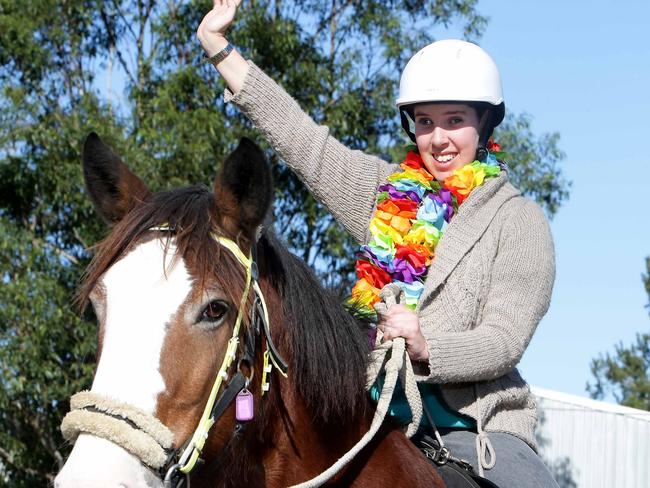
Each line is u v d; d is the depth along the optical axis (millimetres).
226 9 3604
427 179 3633
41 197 13000
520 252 3266
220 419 2596
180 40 13516
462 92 3496
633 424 11234
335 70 13797
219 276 2568
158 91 12562
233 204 2725
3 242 11477
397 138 13930
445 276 3262
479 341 3061
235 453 2678
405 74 3611
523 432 3320
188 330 2475
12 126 12539
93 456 2301
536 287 3242
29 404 12211
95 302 2510
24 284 11266
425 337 3025
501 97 3617
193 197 2742
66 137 12367
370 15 13945
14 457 12312
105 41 14539
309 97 13383
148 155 11914
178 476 2467
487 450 3225
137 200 2855
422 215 3471
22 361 11219
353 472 2963
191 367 2465
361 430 3012
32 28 13258
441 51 3555
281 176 13008
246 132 12578
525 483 3146
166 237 2580
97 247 2703
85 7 13992
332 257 12836
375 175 3711
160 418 2396
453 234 3332
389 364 2961
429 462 3115
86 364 11711
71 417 2352
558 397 12797
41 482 12469
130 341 2408
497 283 3246
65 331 11680
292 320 2895
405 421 3223
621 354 32031
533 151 14531
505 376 3334
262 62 13414
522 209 3381
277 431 2857
